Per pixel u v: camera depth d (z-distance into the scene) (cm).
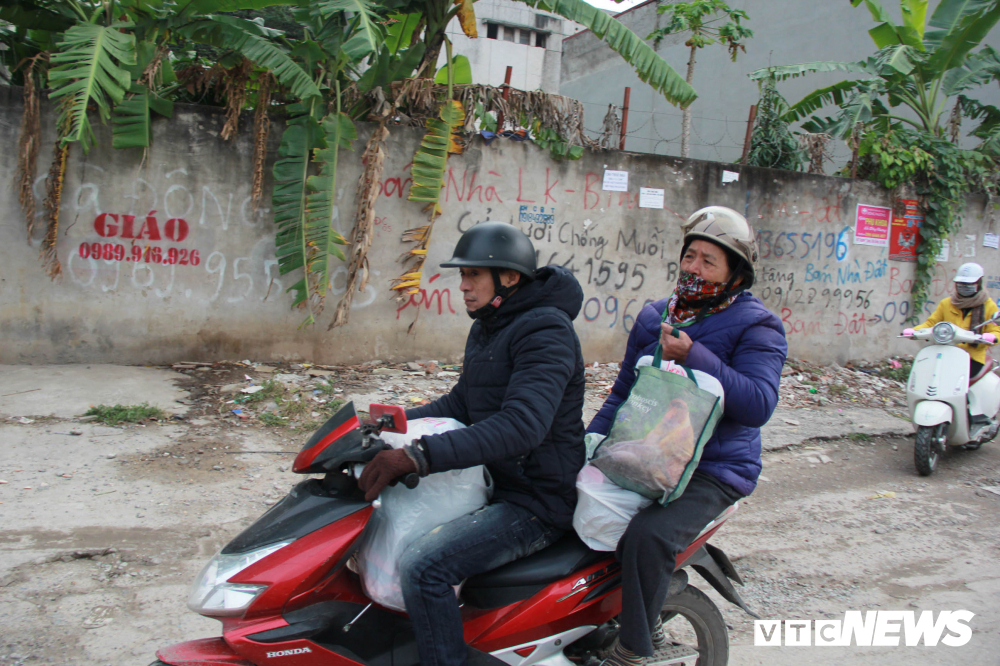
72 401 509
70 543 340
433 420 206
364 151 635
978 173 930
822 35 1267
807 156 884
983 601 361
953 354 563
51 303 579
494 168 693
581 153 717
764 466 549
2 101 549
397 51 704
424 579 184
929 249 902
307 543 182
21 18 583
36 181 561
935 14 944
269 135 619
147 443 464
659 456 199
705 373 206
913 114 1177
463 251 205
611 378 720
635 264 767
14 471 408
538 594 204
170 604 303
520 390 191
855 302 888
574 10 644
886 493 509
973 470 573
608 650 226
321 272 605
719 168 792
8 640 269
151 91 580
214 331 621
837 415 689
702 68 1477
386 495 196
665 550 201
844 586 372
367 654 192
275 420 519
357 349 664
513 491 207
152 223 596
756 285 838
